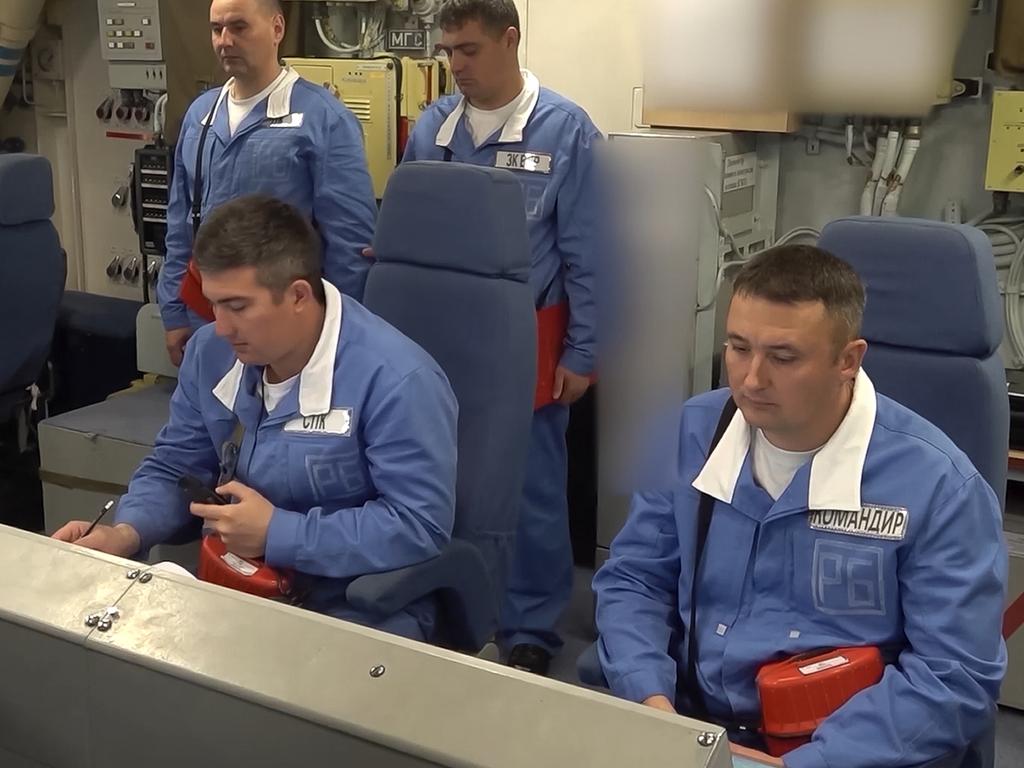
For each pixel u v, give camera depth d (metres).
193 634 0.75
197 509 1.63
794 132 2.96
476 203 1.90
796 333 1.27
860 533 1.36
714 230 2.67
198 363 1.83
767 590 1.43
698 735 0.62
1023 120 2.71
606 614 1.54
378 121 3.27
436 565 1.67
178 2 3.53
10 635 0.80
